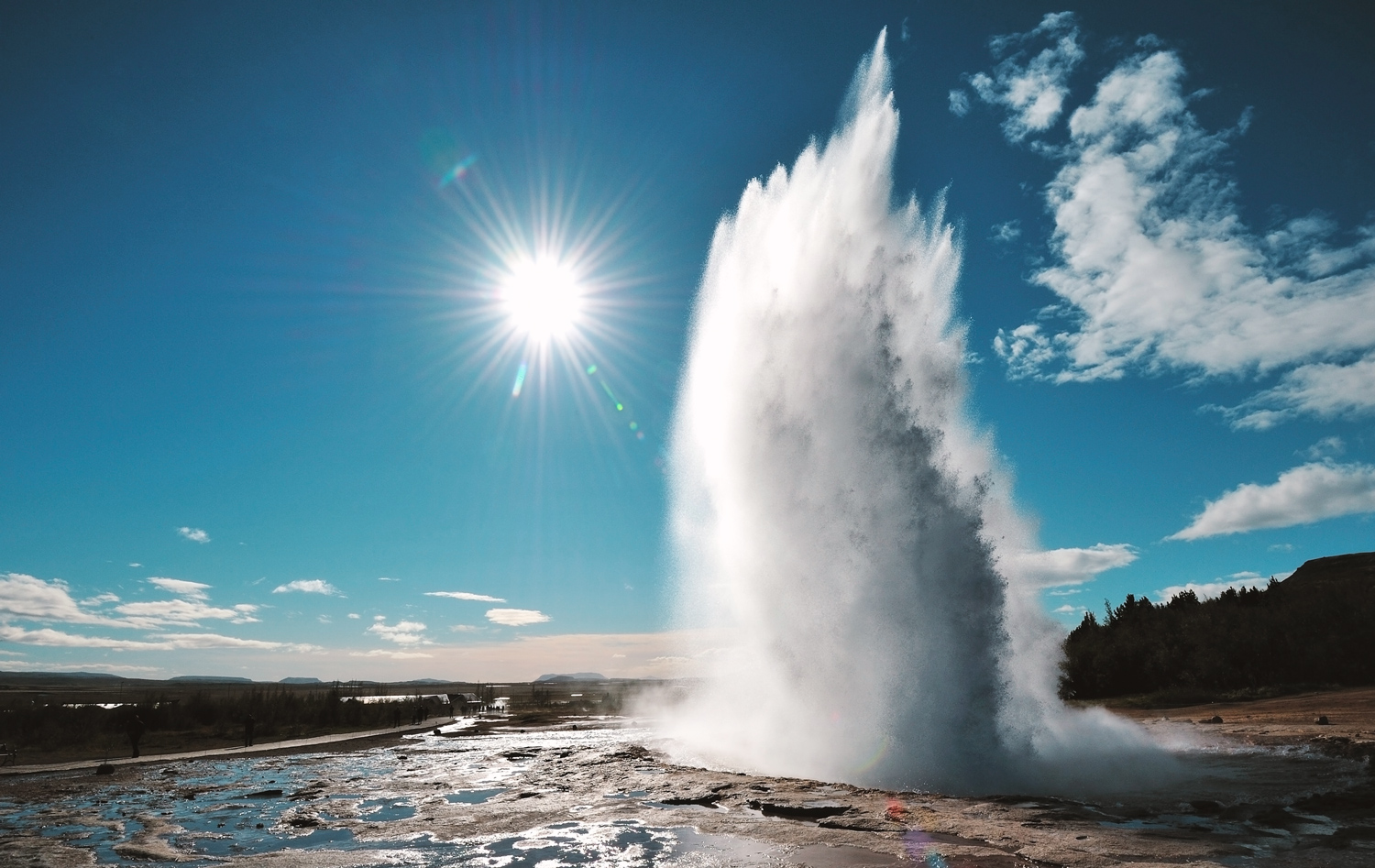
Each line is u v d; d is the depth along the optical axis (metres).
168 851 11.75
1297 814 11.31
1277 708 33.53
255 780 21.38
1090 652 60.72
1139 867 8.56
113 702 101.19
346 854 10.91
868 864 9.16
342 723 57.38
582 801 14.94
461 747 33.00
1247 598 72.81
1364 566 93.31
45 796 18.73
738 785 15.45
